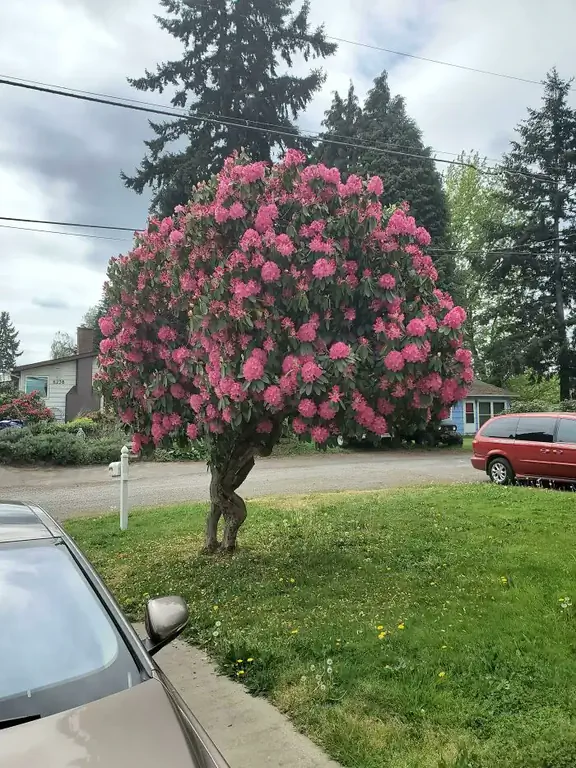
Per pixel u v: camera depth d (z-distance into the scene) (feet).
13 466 66.28
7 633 8.20
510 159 117.08
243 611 19.07
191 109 97.09
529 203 116.26
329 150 108.88
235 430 21.52
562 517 31.60
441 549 25.63
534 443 47.06
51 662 7.90
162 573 23.66
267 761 11.41
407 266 21.88
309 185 21.29
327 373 19.10
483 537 27.53
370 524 31.09
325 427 19.75
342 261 20.38
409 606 18.97
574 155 111.75
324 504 37.78
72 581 9.23
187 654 16.65
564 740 11.27
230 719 13.00
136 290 23.63
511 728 11.84
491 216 146.61
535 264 114.52
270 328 19.30
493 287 119.75
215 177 22.45
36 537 10.04
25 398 94.27
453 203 151.53
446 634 16.40
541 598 19.22
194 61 96.78
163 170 95.50
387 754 11.28
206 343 20.48
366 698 13.20
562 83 115.14
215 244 21.25
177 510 38.01
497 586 20.59
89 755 6.31
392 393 20.07
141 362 24.06
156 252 23.34
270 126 94.17
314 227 20.54
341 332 20.79
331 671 14.25
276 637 16.78
